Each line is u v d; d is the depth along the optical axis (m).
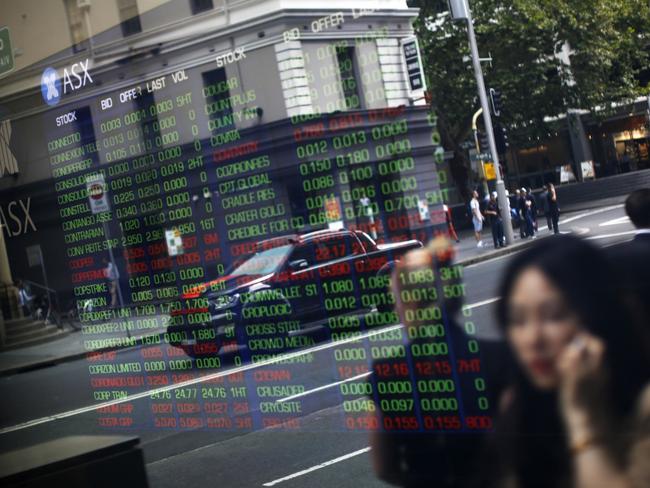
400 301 2.69
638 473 1.99
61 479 3.20
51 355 11.66
